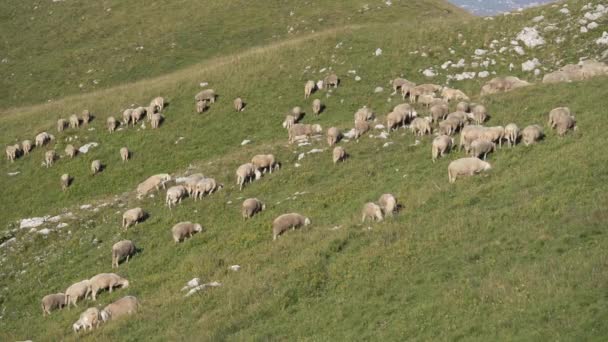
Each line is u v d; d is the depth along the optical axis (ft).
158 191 130.21
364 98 168.45
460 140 111.65
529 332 57.67
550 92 128.26
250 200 109.81
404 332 63.57
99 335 78.69
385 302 70.59
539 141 104.88
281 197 114.93
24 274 111.55
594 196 80.12
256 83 183.52
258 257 90.68
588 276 62.80
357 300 72.38
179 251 104.22
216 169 132.36
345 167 119.96
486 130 108.27
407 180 106.42
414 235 84.07
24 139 176.24
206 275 90.94
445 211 89.20
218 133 166.61
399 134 129.59
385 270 77.41
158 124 172.96
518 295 63.46
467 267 72.74
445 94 147.74
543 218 78.69
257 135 162.20
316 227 97.81
